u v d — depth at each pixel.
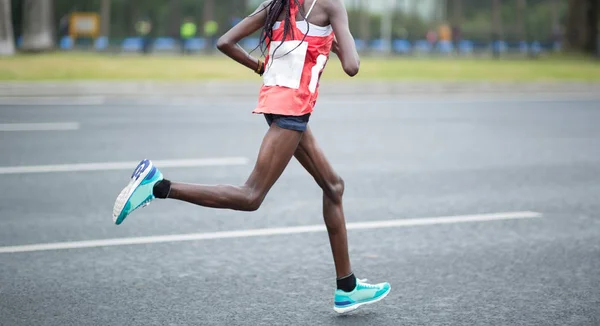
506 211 21.77
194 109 43.81
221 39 12.34
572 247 18.30
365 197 23.17
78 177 25.30
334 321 13.39
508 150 32.22
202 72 60.69
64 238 18.39
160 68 62.81
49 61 65.75
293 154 12.92
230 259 17.03
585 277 16.06
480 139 34.94
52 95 49.34
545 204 22.69
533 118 42.84
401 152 31.05
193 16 165.62
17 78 53.03
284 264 16.75
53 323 13.06
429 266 16.70
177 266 16.45
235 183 24.61
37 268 16.14
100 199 22.41
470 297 14.75
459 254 17.62
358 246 18.16
